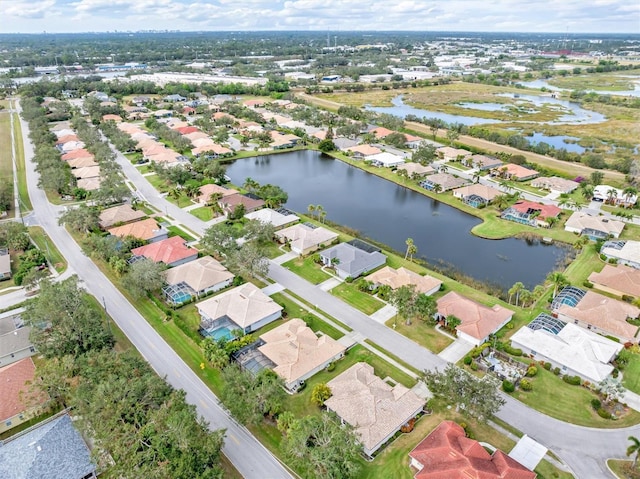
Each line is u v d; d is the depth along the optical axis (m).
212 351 63.56
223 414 56.72
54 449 48.53
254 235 98.19
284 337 67.69
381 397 56.59
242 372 58.50
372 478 48.56
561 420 56.44
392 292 75.56
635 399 59.78
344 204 129.38
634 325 73.25
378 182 147.75
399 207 127.56
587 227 105.69
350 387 57.81
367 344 69.69
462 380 54.38
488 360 66.06
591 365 62.78
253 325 72.12
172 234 104.00
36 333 61.84
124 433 46.84
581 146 182.12
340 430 48.41
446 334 72.25
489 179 143.12
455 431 52.00
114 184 122.00
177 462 43.72
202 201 123.19
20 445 49.09
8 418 53.50
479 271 93.69
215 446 46.25
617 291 82.44
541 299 82.00
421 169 146.88
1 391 55.88
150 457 44.50
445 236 109.62
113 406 49.41
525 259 98.50
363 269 88.75
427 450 49.31
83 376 54.94
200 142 177.25
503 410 57.84
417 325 74.31
